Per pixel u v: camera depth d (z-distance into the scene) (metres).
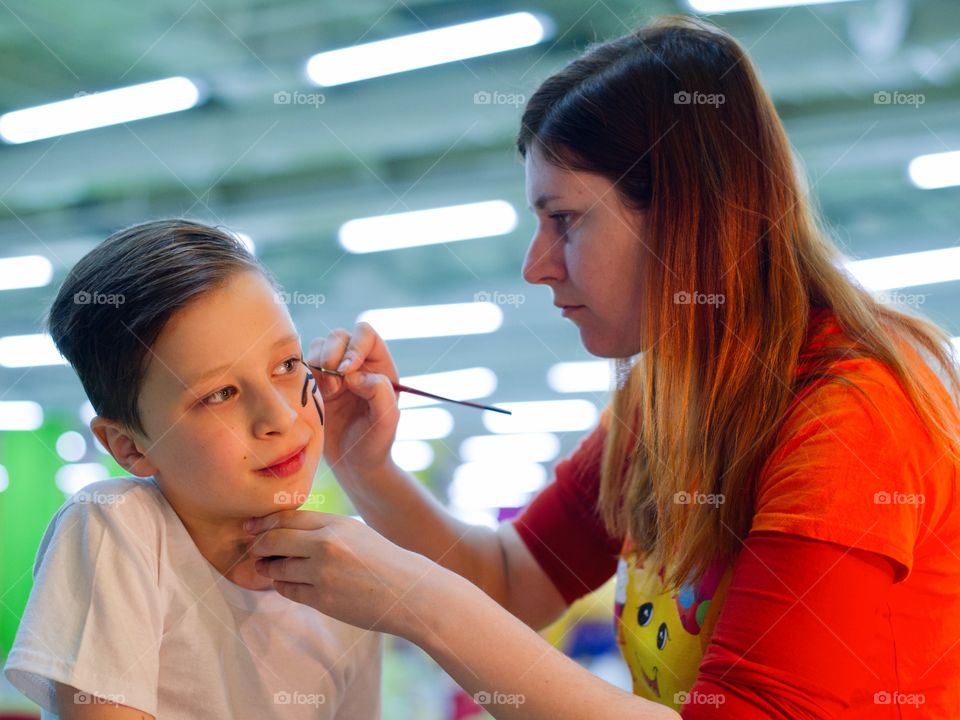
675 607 1.03
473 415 8.90
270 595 1.03
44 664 0.85
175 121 4.27
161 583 0.96
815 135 3.92
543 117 1.09
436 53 3.58
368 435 1.21
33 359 6.94
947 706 0.91
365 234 5.28
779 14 3.24
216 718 0.97
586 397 8.49
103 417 0.98
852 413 0.88
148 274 0.94
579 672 0.84
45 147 4.44
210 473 0.95
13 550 6.94
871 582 0.84
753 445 0.95
